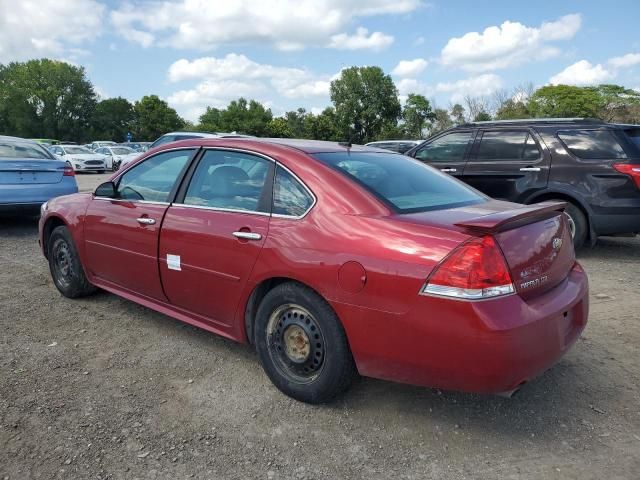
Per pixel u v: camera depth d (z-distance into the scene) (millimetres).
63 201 5039
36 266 6332
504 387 2596
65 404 3168
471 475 2605
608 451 2791
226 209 3572
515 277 2654
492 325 2498
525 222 2881
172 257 3809
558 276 3072
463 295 2539
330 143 3943
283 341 3264
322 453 2768
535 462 2703
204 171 3846
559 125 6984
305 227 3111
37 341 4078
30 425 2939
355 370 3070
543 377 3582
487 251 2580
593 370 3689
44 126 88688
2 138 8953
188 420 3039
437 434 2939
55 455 2693
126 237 4199
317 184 3199
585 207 6676
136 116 90562
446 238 2660
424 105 79750
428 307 2617
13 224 9430
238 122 84062
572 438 2908
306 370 3168
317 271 2969
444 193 3570
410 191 3377
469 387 2625
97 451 2734
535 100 54688
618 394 3369
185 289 3781
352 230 2941
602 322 4598
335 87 84875
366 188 3148
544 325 2674
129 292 4387
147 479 2545
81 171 27234
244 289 3371
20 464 2617
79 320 4535
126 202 4289
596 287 5645
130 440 2836
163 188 4074
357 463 2691
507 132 7371
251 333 3521
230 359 3826
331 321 2977
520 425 3029
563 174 6809
